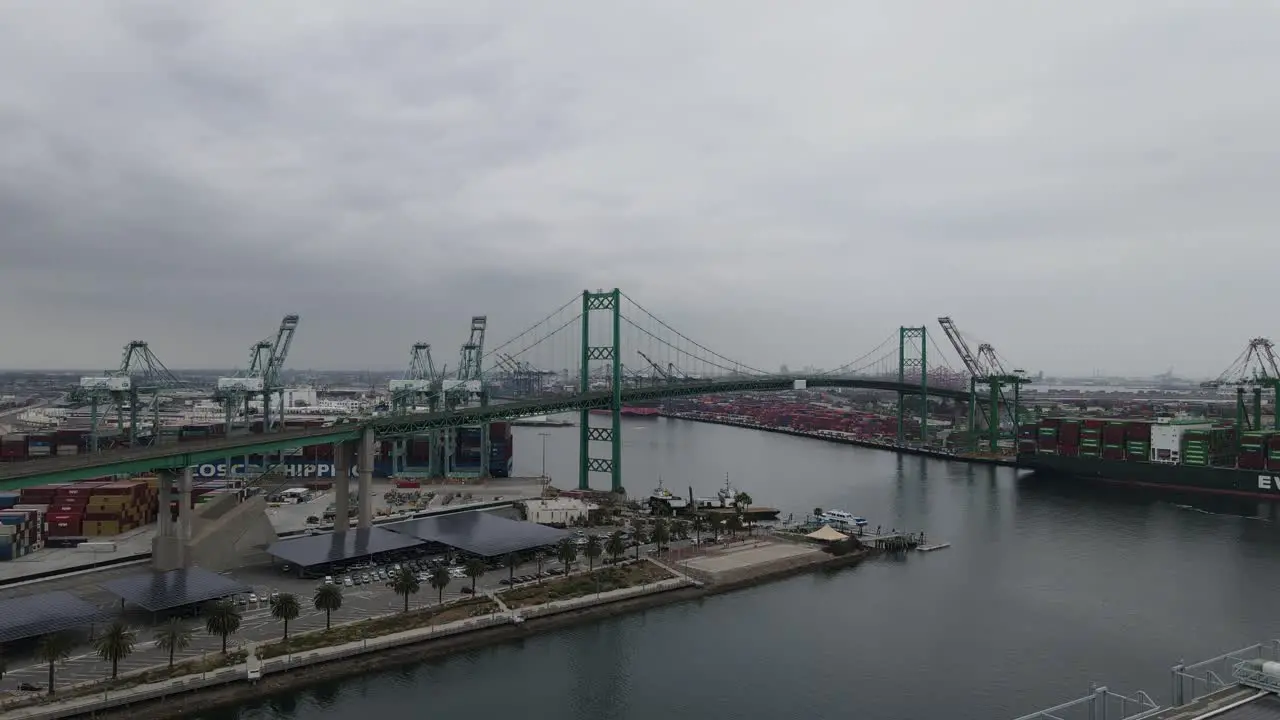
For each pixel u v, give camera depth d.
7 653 106.69
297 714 96.75
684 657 118.31
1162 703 103.31
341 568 151.00
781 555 172.88
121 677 99.31
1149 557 179.12
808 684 109.69
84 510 182.62
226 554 152.88
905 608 141.88
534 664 114.25
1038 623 134.12
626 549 175.00
